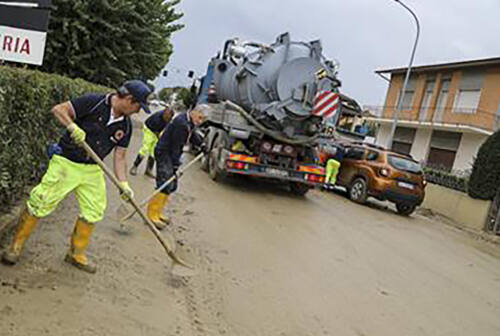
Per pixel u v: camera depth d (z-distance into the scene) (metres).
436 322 4.95
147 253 5.07
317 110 9.99
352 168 13.71
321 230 8.28
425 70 29.95
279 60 10.34
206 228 6.74
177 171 6.43
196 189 9.61
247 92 10.45
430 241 9.97
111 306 3.67
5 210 4.86
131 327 3.44
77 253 4.13
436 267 7.50
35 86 5.00
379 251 7.69
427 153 28.94
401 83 32.69
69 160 3.85
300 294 4.91
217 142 11.13
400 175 12.77
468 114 26.22
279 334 3.92
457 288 6.48
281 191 11.79
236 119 10.19
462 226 14.59
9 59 4.51
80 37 15.34
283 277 5.33
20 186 5.24
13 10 4.46
